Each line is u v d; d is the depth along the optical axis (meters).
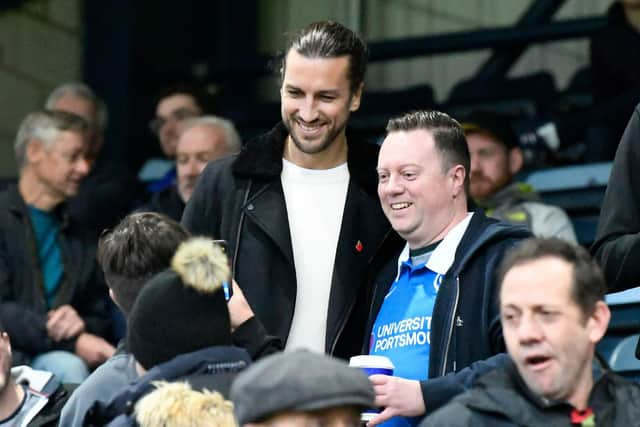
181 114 17.72
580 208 16.92
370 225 10.53
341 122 10.34
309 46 10.26
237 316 9.37
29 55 20.36
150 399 7.65
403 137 9.82
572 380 7.89
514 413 7.92
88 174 16.30
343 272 10.40
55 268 14.46
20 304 14.02
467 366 9.41
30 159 14.57
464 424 7.98
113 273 8.74
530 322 7.84
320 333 10.34
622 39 18.16
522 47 21.14
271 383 6.83
